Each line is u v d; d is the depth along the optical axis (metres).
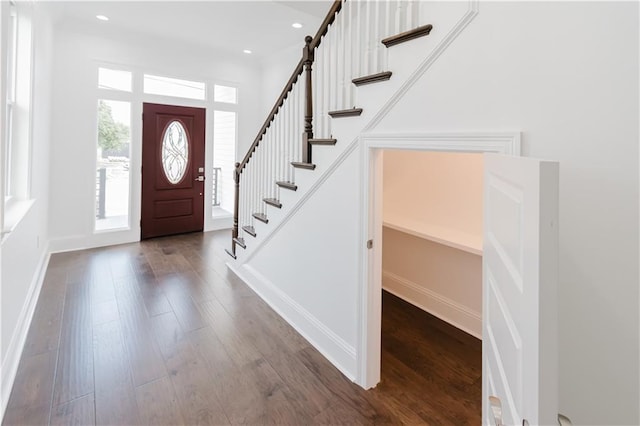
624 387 1.00
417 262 3.06
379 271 1.93
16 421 1.57
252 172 3.46
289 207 2.59
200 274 3.63
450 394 1.87
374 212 1.87
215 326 2.54
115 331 2.41
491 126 1.25
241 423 1.62
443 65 1.41
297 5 3.47
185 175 5.26
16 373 1.90
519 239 0.75
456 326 2.69
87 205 4.41
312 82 2.39
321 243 2.27
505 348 0.89
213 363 2.08
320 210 2.26
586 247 1.04
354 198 1.95
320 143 2.17
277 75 5.36
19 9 2.69
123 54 4.50
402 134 1.60
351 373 2.00
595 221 1.02
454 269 2.73
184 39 4.70
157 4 3.66
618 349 1.00
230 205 5.89
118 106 4.59
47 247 3.98
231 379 1.94
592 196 1.02
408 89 1.57
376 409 1.74
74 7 3.73
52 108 4.04
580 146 1.04
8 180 2.63
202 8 3.76
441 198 2.87
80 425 1.57
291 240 2.63
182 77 5.02
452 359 2.22
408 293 3.16
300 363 2.11
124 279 3.40
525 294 0.68
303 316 2.46
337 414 1.70
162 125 4.95
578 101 1.04
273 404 1.75
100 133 4.49
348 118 1.94
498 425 0.82
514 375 0.79
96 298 2.94
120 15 3.94
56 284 3.20
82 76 4.23
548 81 1.10
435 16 1.43
